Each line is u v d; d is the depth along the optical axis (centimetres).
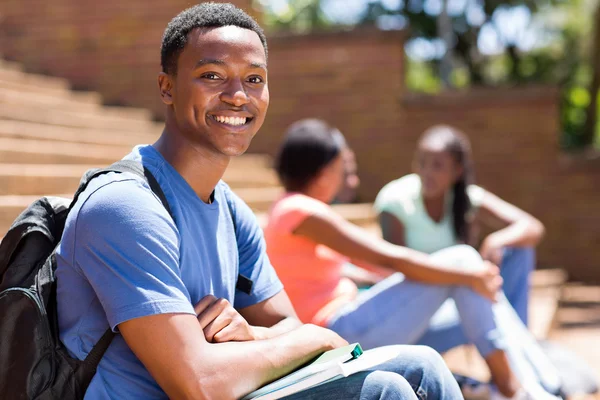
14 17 754
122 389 160
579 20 1362
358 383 164
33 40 752
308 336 176
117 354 161
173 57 177
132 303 152
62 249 160
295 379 160
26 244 164
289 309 207
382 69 722
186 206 173
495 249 359
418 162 363
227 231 188
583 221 727
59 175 398
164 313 153
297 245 280
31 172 384
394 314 277
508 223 385
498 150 727
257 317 203
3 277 163
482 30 1357
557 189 727
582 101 1187
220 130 175
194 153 178
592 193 722
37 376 155
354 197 721
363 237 276
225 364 157
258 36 181
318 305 284
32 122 508
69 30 745
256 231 206
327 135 294
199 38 174
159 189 167
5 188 360
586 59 1348
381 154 727
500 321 277
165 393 165
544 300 561
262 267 205
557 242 735
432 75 1457
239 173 607
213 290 179
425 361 180
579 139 1154
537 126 721
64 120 543
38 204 169
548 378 275
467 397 280
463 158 359
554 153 723
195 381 153
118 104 739
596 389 323
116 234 155
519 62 1395
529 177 727
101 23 741
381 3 1355
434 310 281
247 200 527
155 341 153
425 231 366
